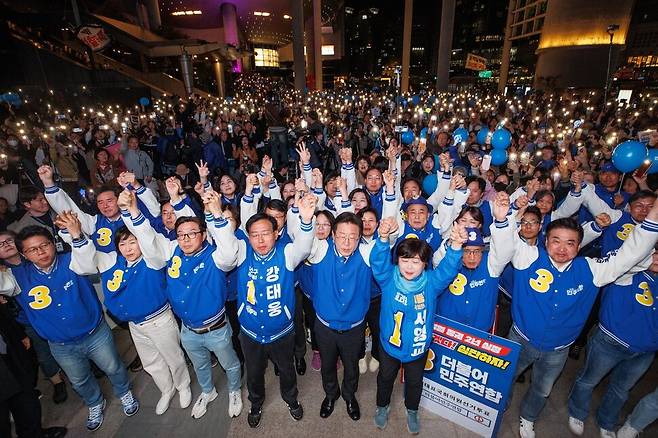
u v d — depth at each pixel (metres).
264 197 4.51
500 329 3.56
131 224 2.70
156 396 3.45
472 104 20.23
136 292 2.85
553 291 2.59
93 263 2.77
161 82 26.61
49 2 27.27
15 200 5.52
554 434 2.97
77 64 21.91
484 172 5.26
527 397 2.89
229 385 3.20
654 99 16.42
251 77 61.69
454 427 3.01
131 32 27.89
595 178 5.84
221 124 12.24
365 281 2.76
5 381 2.51
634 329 2.58
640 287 2.59
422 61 133.75
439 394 3.01
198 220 2.75
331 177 4.64
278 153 9.73
